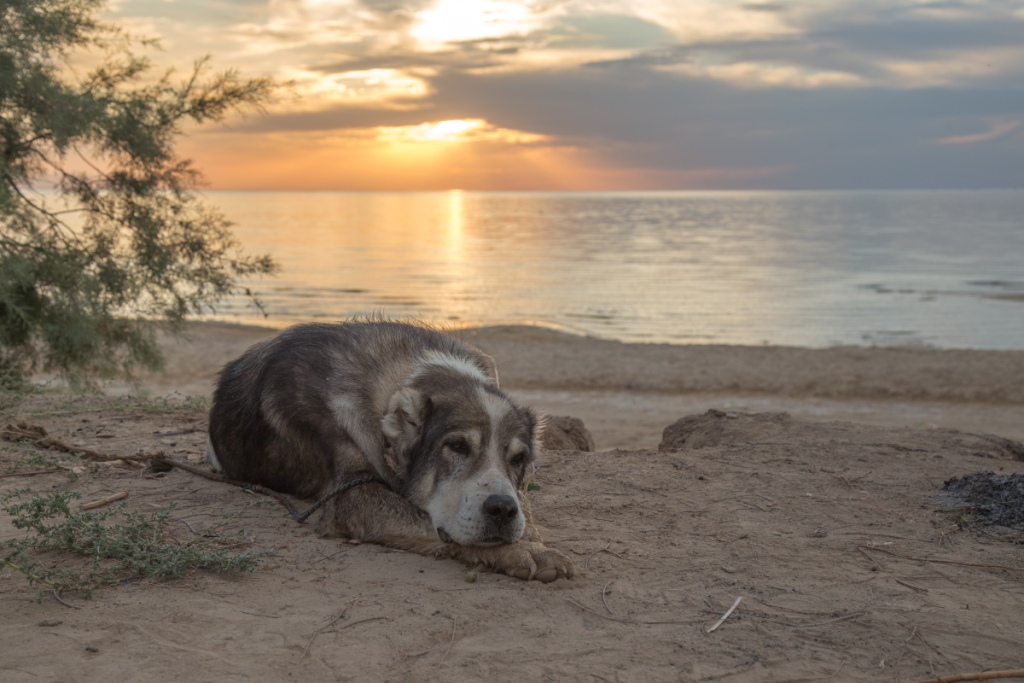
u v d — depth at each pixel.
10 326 4.08
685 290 17.88
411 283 18.77
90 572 1.42
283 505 1.80
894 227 56.62
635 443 5.11
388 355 1.78
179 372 7.30
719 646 1.26
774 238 42.09
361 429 1.69
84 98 4.16
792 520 1.78
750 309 14.95
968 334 12.32
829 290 18.19
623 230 50.00
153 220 4.55
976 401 7.01
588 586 1.45
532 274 21.30
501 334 10.12
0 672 1.14
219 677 1.15
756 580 1.49
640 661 1.21
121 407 2.97
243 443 1.91
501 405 1.59
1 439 2.28
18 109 4.14
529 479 1.71
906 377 7.70
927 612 1.38
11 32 4.03
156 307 4.56
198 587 1.40
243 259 4.76
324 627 1.28
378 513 1.60
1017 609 1.40
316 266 23.19
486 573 1.49
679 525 1.75
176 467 2.07
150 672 1.15
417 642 1.25
